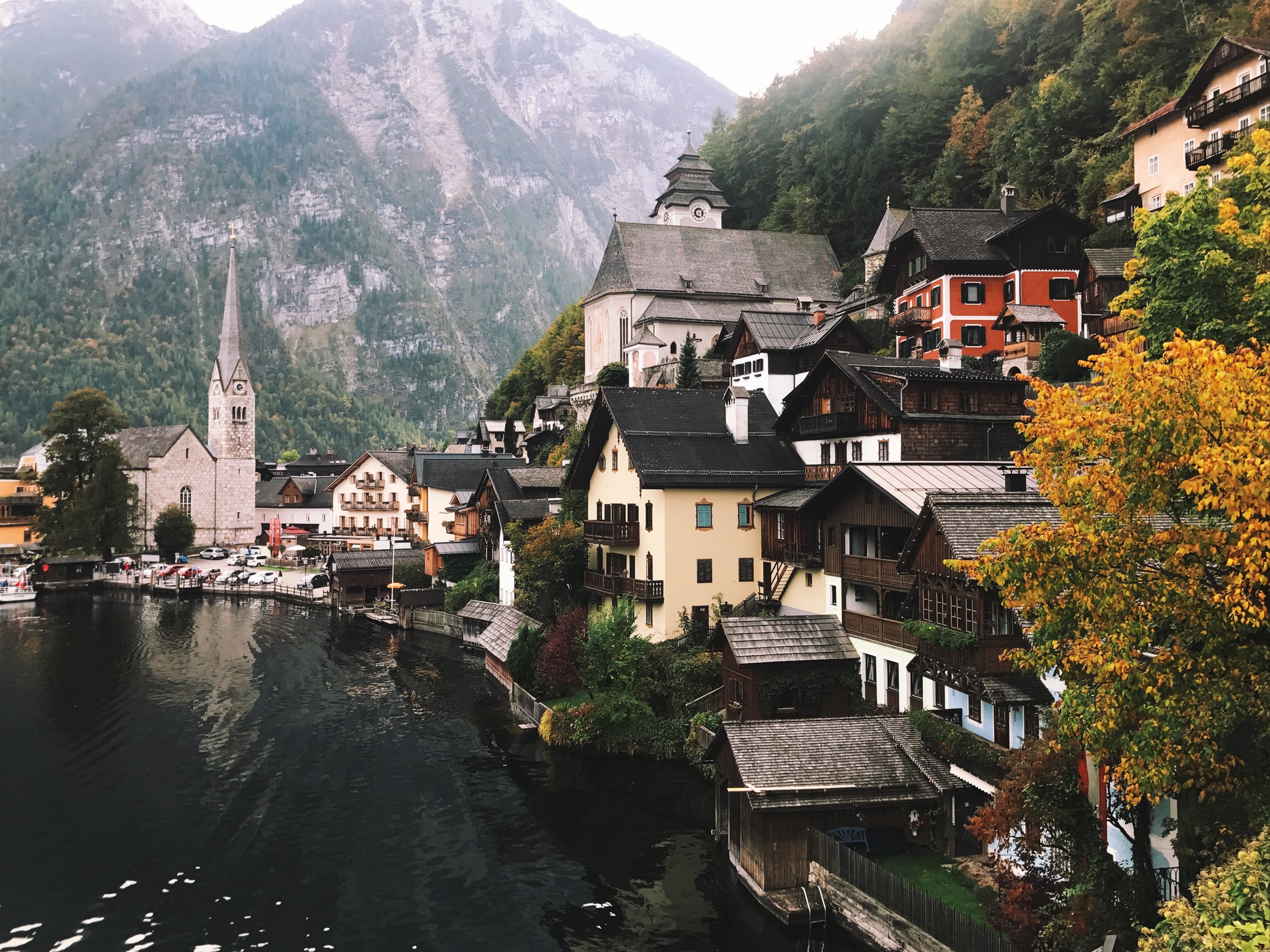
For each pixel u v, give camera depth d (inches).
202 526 5792.3
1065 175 3408.0
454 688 2271.2
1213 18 3161.9
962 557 1117.1
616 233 4598.9
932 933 900.6
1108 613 667.4
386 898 1201.4
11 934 1127.0
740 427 2043.6
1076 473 761.0
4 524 5364.2
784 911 1059.3
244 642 2915.8
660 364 3909.9
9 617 3449.8
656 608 1900.8
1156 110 2972.4
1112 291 2504.9
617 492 2143.2
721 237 4690.0
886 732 1193.4
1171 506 712.4
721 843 1318.9
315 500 6166.3
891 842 1117.7
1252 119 2282.2
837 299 4542.3
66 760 1763.0
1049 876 852.6
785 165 5575.8
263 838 1396.4
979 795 1120.2
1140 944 569.0
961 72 4478.3
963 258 2807.6
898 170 4628.4
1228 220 915.4
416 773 1659.7
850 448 1886.1
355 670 2487.7
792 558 1748.3
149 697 2224.4
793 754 1151.0
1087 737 705.0
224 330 5905.5
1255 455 591.2
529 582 2362.2
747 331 2805.1
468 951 1066.1
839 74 5354.3
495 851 1327.5
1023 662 784.3
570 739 1768.0
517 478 3065.9
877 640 1408.7
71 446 4662.9
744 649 1460.4
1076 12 3966.5
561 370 5241.1
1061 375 2306.8
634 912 1138.7
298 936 1114.1
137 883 1256.2
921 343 2893.7
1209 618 642.8
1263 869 544.7
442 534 4010.8
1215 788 668.1
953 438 1752.0
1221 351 650.8
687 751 1626.5
